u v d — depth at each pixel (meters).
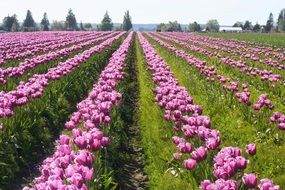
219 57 32.66
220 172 7.27
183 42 56.25
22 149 11.52
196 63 24.97
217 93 18.00
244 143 11.80
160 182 9.22
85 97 18.98
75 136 8.97
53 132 14.12
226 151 7.84
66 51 32.41
